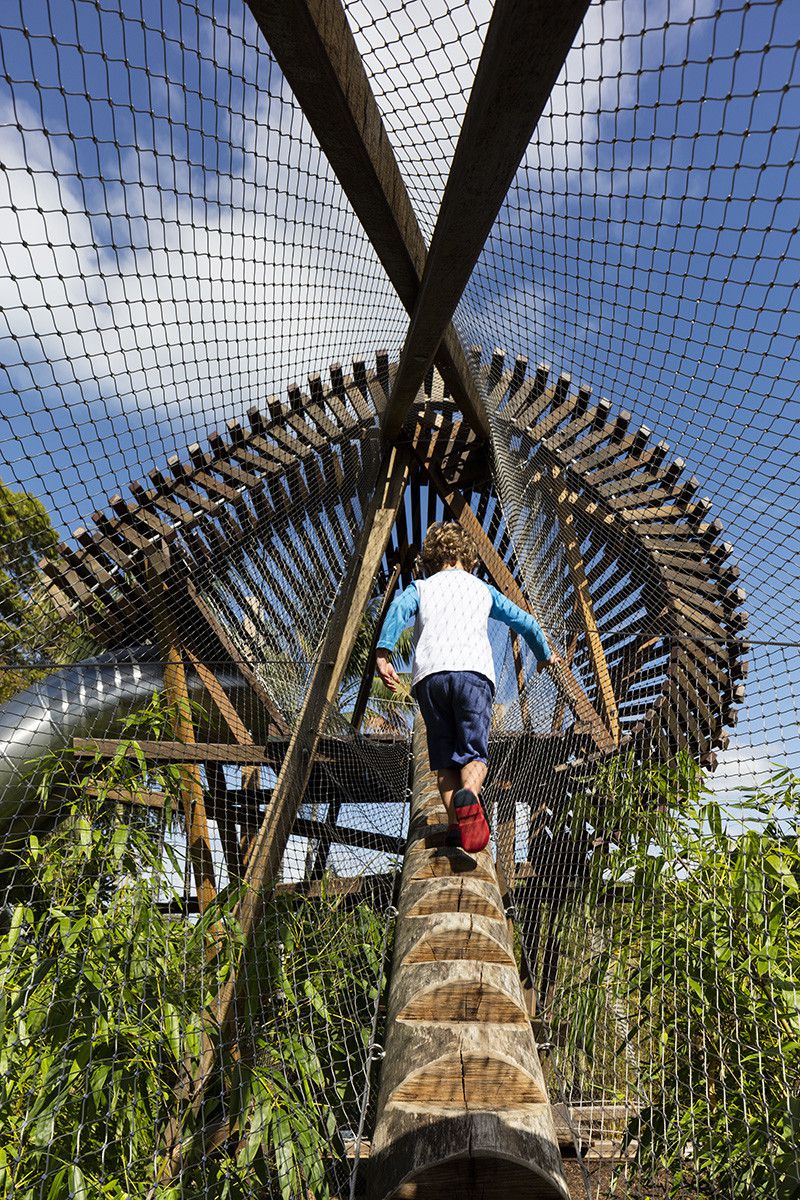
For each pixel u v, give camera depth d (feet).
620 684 16.88
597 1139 9.52
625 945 10.02
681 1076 8.57
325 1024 10.67
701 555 15.25
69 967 8.09
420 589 10.30
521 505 16.01
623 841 11.66
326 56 6.70
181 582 15.88
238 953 9.75
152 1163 7.48
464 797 8.34
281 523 17.65
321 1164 7.93
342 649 16.57
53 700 12.87
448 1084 5.52
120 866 9.39
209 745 16.16
